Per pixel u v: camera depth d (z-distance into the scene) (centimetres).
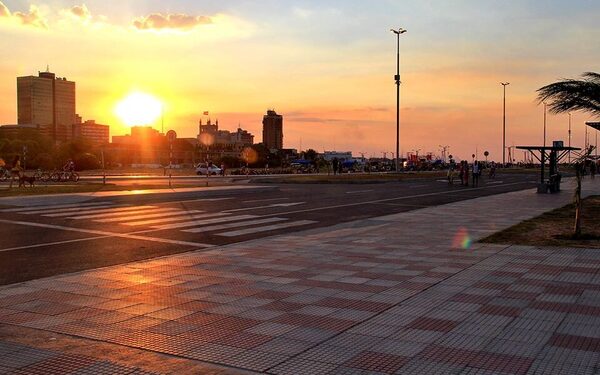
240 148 17688
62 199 2445
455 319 634
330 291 789
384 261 1039
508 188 3994
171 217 1911
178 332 597
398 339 563
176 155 14975
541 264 975
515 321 622
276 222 1795
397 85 5928
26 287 842
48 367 491
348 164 9819
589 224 1590
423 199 2838
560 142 3356
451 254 1105
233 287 827
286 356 515
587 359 496
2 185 3662
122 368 488
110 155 12588
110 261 1098
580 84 2169
